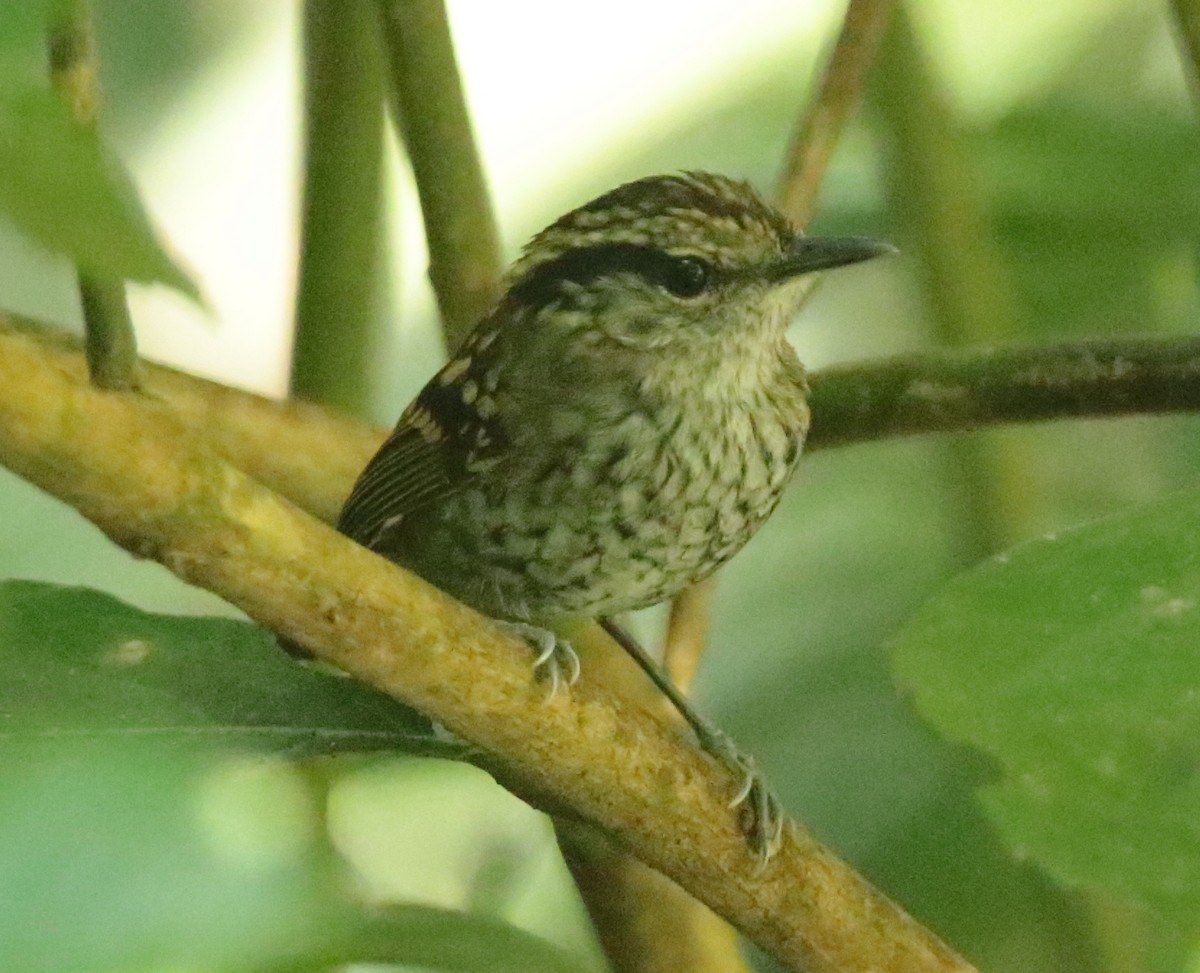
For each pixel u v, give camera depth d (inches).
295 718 80.9
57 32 71.7
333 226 83.1
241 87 85.9
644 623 86.3
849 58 83.2
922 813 83.3
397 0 82.6
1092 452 84.4
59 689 80.5
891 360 82.5
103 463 79.9
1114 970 82.9
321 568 80.4
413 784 83.7
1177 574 80.9
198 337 85.8
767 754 83.6
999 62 84.7
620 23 85.7
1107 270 83.9
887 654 81.0
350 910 78.1
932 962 81.4
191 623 80.8
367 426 83.0
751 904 81.3
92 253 46.1
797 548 84.1
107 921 55.5
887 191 84.0
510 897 83.4
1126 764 80.8
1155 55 84.3
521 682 80.7
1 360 79.1
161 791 59.3
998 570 81.0
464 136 82.7
